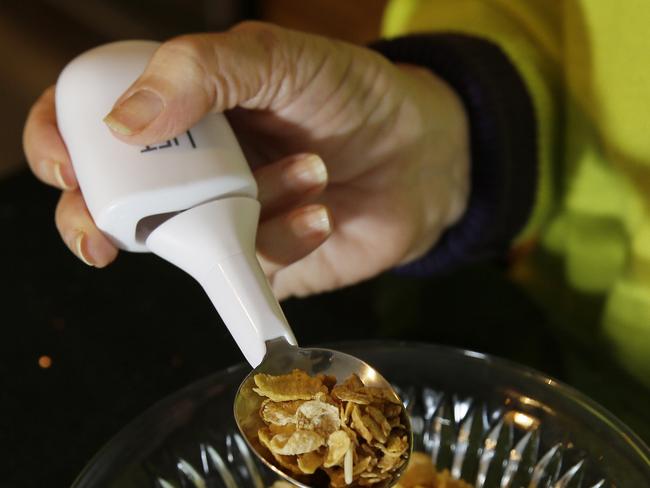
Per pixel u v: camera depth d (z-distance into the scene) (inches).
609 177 15.0
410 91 13.4
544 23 15.6
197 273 10.5
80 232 11.1
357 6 27.0
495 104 14.3
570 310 16.1
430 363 12.1
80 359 14.4
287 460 10.0
